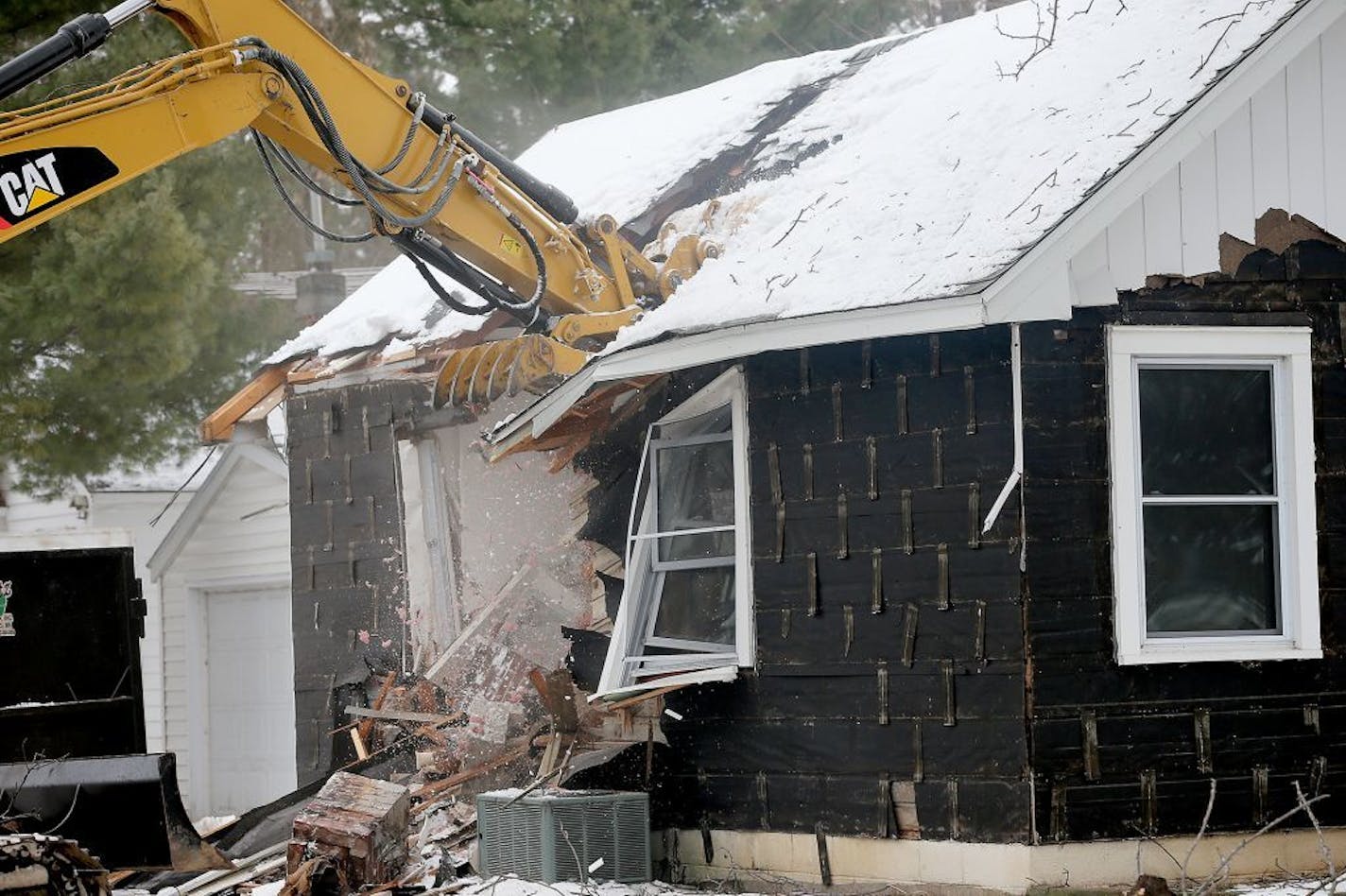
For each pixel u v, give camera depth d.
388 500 27.88
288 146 21.16
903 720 19.44
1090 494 18.84
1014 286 18.02
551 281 23.38
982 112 21.70
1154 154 18.66
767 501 20.94
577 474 25.14
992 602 18.78
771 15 53.59
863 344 20.09
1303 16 19.27
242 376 42.28
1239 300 19.58
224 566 37.78
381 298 29.98
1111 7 22.52
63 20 36.72
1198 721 19.02
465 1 50.81
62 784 18.69
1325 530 19.78
